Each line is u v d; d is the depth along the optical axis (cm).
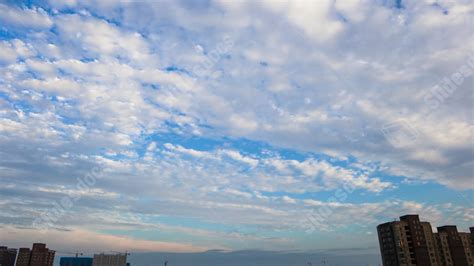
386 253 15862
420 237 15362
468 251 15888
